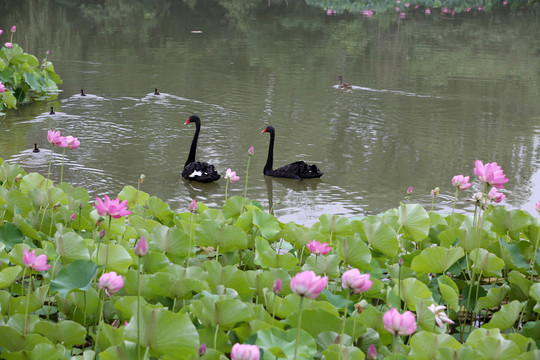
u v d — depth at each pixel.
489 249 4.04
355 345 2.96
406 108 11.38
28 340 2.70
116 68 13.68
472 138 9.66
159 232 3.77
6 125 9.23
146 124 9.70
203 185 7.36
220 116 10.36
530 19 26.33
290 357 2.58
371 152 8.83
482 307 3.61
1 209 4.20
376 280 3.54
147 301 3.30
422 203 6.93
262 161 8.33
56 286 2.98
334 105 11.41
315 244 3.35
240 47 16.97
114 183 7.12
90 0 27.00
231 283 3.35
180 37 18.27
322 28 21.45
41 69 12.58
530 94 12.87
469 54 17.33
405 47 18.17
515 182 7.71
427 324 3.08
